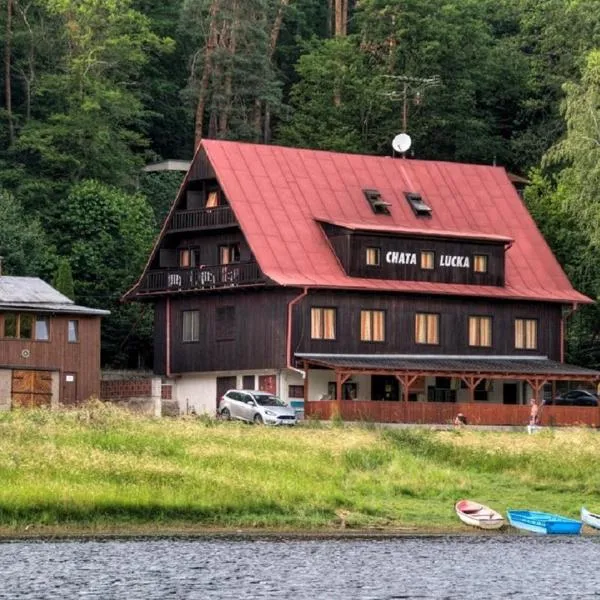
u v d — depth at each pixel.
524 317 168.00
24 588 79.69
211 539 93.88
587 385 180.75
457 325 163.88
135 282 179.62
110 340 180.88
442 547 95.00
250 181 160.38
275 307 155.62
